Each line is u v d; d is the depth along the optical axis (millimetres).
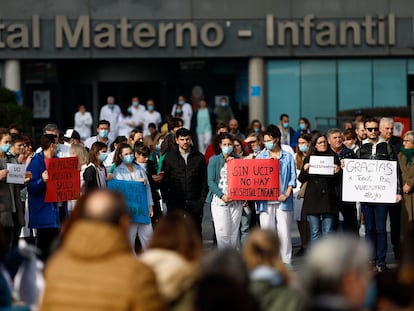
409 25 71500
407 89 72688
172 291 14516
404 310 14281
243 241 34656
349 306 11391
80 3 71000
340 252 11523
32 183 29719
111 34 71000
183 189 32094
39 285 16594
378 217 31500
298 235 40688
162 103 74500
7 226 29344
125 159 30625
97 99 74750
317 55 71688
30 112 65438
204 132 65812
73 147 31766
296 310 13828
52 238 30125
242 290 12000
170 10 71312
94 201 13977
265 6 71562
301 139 35500
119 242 13875
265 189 31625
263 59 72312
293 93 72688
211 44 71438
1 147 30172
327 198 31406
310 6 71562
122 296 13641
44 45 71188
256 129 50625
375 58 72688
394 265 32594
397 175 31594
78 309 13672
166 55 71375
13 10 70938
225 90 73875
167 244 14961
